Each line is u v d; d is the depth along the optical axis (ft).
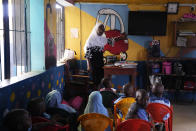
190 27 18.43
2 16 9.55
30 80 10.68
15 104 9.30
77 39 18.99
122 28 18.75
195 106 17.35
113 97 11.01
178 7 17.94
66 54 17.95
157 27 18.30
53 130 7.18
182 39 18.03
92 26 18.79
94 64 16.37
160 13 18.19
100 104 9.09
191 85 17.67
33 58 12.71
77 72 18.10
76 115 10.20
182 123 13.64
